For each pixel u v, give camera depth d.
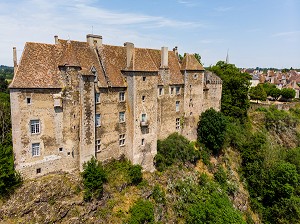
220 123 49.97
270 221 47.84
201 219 36.53
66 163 33.62
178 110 48.16
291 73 157.75
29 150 30.98
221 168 49.28
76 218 30.42
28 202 29.02
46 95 31.44
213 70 67.50
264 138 58.22
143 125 39.16
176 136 46.72
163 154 43.66
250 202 49.72
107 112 37.06
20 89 29.58
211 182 44.94
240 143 56.88
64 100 32.38
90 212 31.67
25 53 31.58
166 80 44.78
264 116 73.50
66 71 32.38
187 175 43.78
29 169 30.91
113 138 38.41
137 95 38.34
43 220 28.81
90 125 34.06
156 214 35.47
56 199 30.59
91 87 33.59
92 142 34.56
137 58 38.62
